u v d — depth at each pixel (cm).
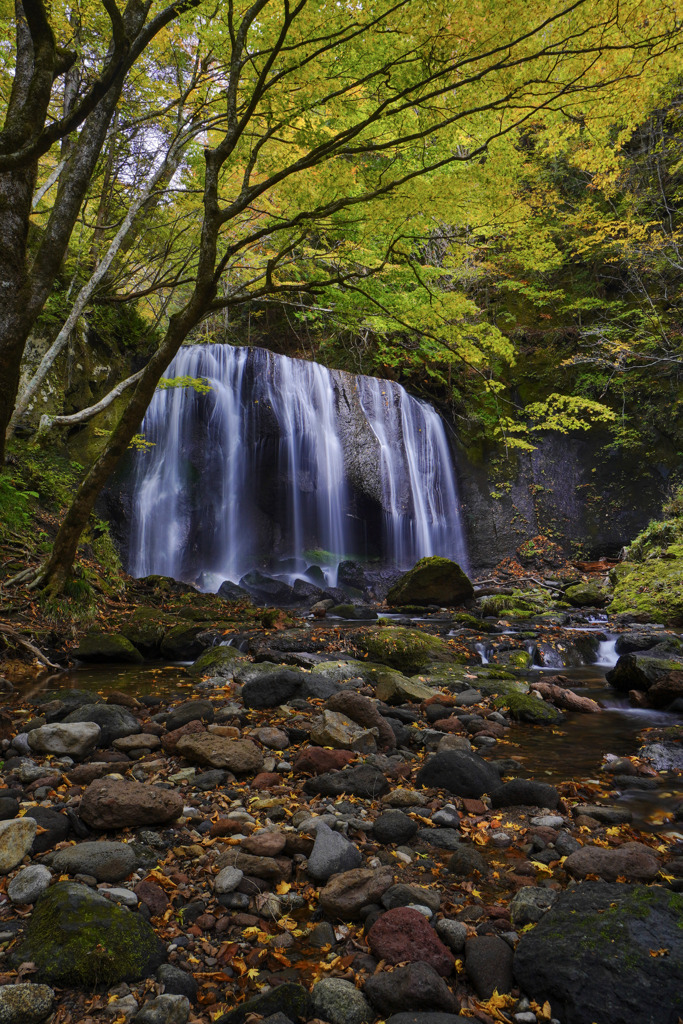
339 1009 192
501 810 350
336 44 496
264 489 1507
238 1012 189
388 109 567
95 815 296
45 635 723
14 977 197
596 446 1684
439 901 246
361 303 760
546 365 1802
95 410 881
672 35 471
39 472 1032
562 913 221
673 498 1520
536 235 1262
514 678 673
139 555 1291
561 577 1465
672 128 1574
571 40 492
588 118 570
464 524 1672
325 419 1562
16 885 242
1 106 823
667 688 579
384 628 784
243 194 603
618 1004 185
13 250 539
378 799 351
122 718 446
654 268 1667
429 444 1695
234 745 388
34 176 557
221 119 805
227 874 259
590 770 421
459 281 1631
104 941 208
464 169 609
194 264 1190
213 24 629
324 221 672
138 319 1504
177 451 1388
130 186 1105
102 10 647
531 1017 191
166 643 748
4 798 308
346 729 428
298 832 299
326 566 1505
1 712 445
